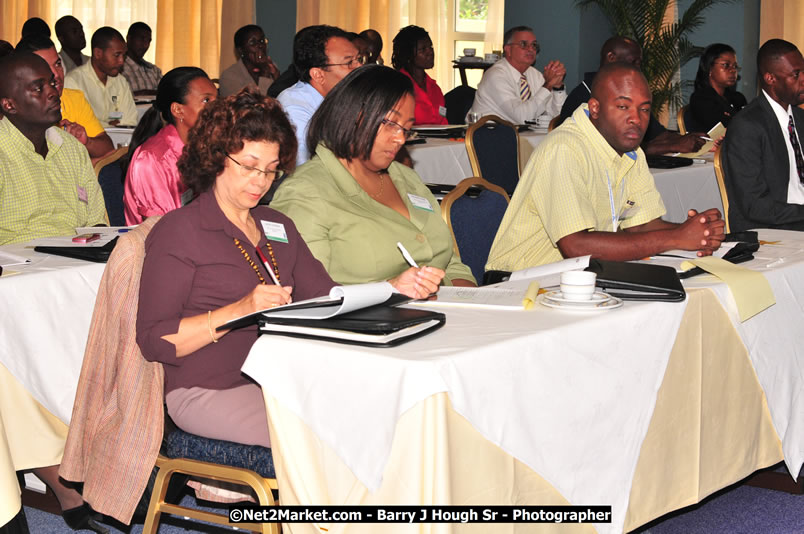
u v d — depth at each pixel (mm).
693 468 2152
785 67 3840
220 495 2115
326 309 1737
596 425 1838
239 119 1895
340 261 2359
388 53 9039
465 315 1882
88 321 2428
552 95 6379
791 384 2377
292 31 9102
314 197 2330
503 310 1929
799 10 8078
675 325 1992
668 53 8148
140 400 1911
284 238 2109
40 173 3021
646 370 1942
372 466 1576
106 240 2709
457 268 2670
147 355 1859
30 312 2312
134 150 3369
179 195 3270
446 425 1525
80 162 3182
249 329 1982
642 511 2033
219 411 1907
